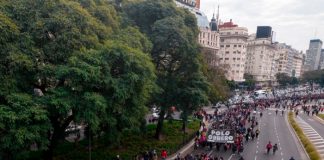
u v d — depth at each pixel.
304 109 80.38
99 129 27.44
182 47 38.16
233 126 51.00
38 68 23.45
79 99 23.70
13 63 21.56
